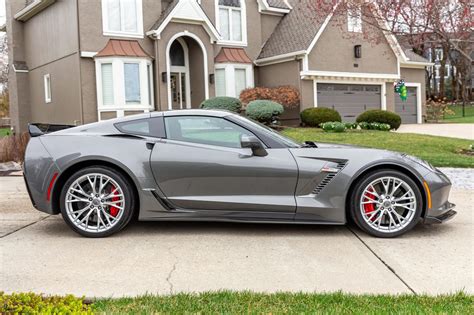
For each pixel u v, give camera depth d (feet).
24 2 75.00
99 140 16.72
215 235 16.89
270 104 59.77
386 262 13.76
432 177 16.29
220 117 17.06
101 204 16.52
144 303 10.54
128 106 59.62
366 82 73.46
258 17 73.51
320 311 9.96
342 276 12.63
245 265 13.58
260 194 16.38
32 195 16.71
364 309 10.09
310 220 16.39
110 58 59.11
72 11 59.67
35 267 13.42
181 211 16.52
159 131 16.93
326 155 16.40
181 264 13.70
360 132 55.52
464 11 37.52
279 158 16.35
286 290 11.60
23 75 74.43
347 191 16.26
